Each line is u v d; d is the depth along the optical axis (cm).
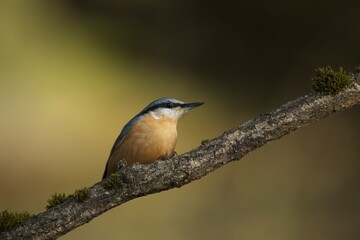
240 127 524
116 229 1214
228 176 1433
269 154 1506
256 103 1784
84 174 1387
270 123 517
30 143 1406
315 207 1328
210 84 1828
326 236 1240
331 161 1498
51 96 1520
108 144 1486
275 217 1295
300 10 1880
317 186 1405
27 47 1581
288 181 1420
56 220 507
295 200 1349
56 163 1395
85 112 1540
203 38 1898
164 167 517
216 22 1917
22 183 1335
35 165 1371
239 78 1853
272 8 1902
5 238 499
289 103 525
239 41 1908
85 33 1753
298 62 1838
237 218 1297
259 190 1394
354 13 1825
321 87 518
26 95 1494
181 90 1756
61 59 1625
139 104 1650
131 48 1809
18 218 506
